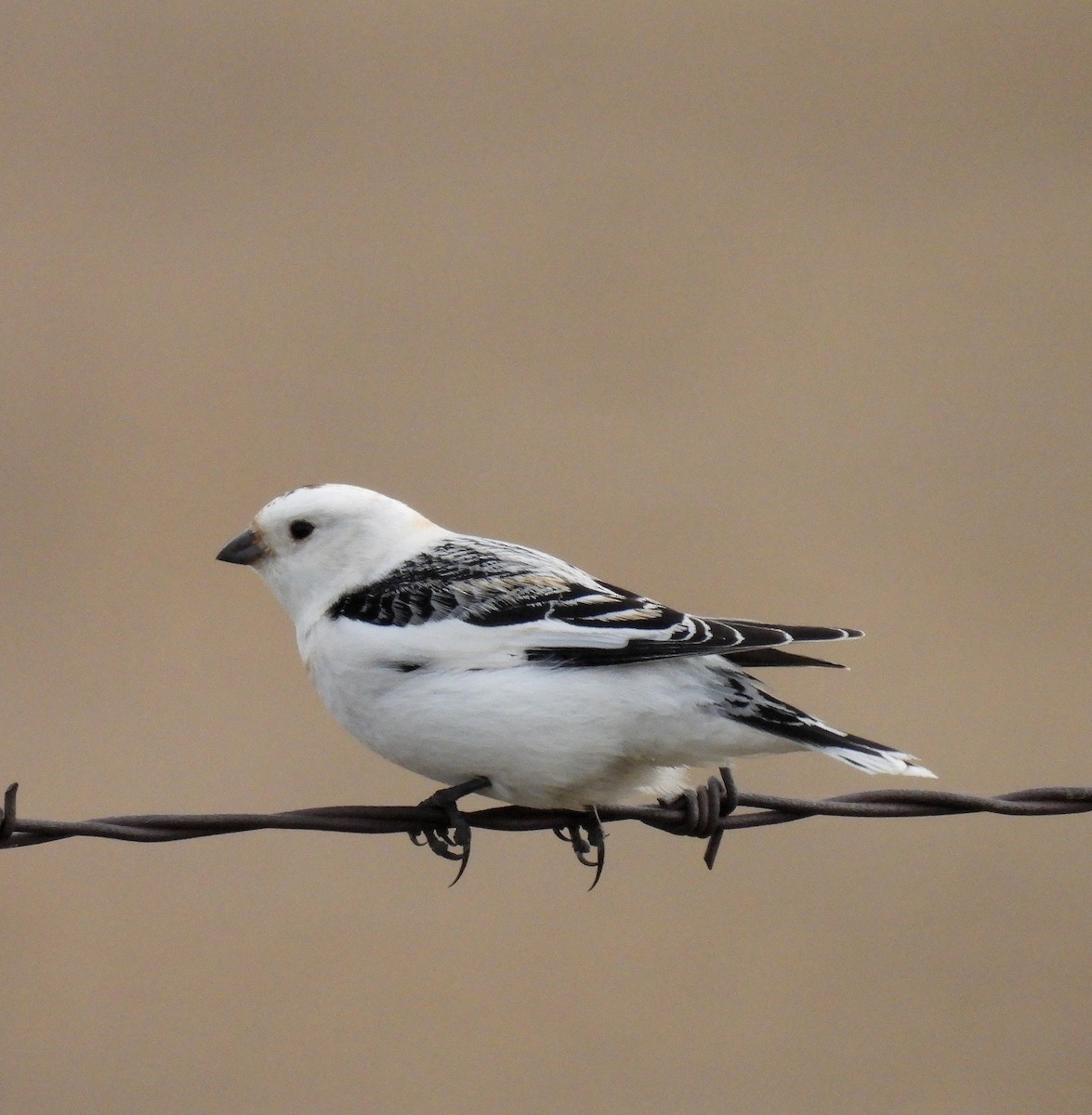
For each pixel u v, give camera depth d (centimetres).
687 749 869
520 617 876
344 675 891
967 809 912
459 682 862
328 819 847
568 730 854
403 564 954
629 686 857
